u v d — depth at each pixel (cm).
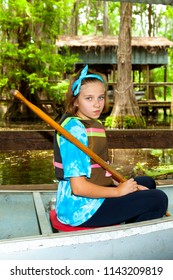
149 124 1386
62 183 231
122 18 1293
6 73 1521
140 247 226
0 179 628
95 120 230
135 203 228
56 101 1580
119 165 710
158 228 228
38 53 1434
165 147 399
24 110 1559
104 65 1909
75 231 218
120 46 1308
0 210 292
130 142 396
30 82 1508
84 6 3034
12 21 1438
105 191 218
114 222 229
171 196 317
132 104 1309
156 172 604
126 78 1302
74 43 1675
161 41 1750
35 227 272
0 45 1431
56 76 1734
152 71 2539
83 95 223
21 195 303
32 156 818
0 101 1578
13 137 382
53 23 1506
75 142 215
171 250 236
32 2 1536
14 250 206
